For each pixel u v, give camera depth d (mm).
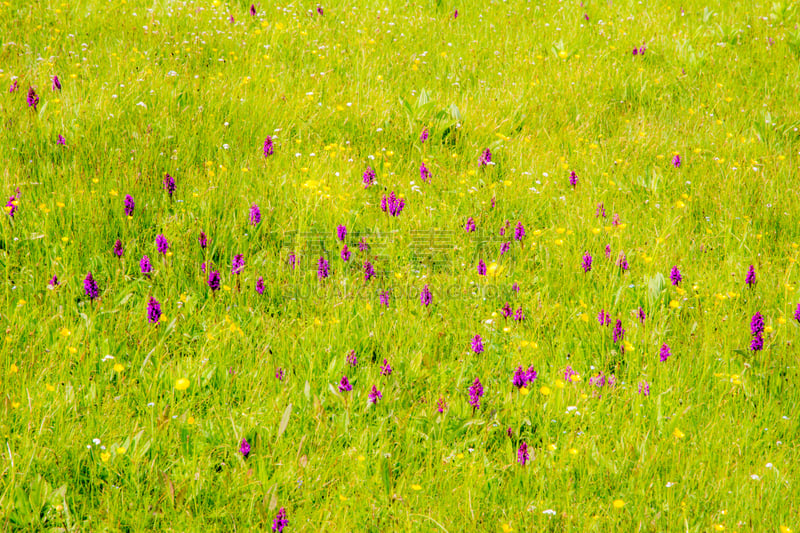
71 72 7168
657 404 3799
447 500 3260
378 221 5523
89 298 4367
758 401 3941
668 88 8469
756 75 8797
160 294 4578
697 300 4727
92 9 8891
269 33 8961
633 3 11258
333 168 6156
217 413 3680
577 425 3725
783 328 4438
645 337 4305
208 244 4992
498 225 5680
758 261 5332
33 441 3299
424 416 3732
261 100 7027
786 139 7199
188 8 9180
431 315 4652
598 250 5379
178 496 3154
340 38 9141
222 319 4434
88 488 3260
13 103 6223
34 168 5457
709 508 3254
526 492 3342
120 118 6281
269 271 4906
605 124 7598
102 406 3619
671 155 6828
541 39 9875
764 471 3400
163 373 3854
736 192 6082
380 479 3348
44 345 3990
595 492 3385
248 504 3213
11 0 8734
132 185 5402
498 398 3928
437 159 6621
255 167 5984
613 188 6270
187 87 6938
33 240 4730
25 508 3029
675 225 5715
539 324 4488
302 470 3348
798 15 10602
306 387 3811
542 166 6500
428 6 10891
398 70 8500
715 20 10797
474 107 7480
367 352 4312
